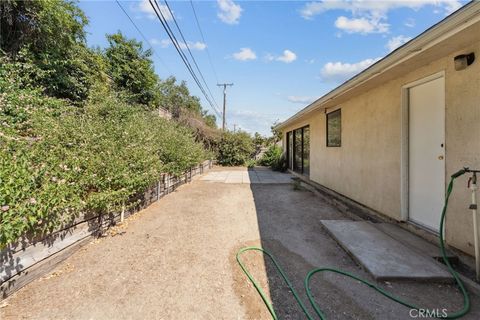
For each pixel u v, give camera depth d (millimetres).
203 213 4773
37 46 5398
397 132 3826
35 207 2230
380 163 4285
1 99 3781
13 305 2002
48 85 5707
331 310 1970
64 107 4855
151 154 4926
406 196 3688
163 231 3752
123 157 3990
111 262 2754
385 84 4125
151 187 5336
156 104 11820
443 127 3066
